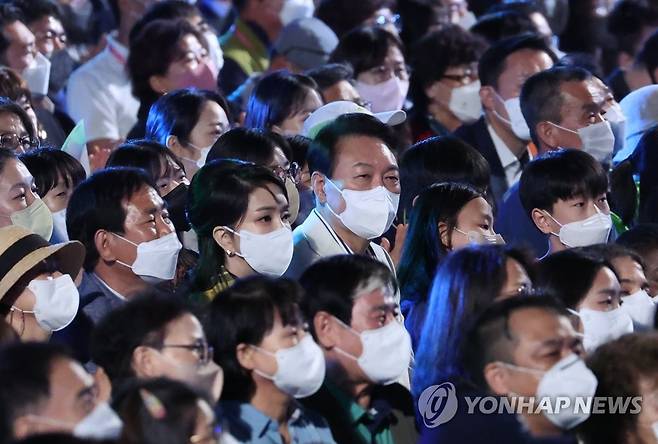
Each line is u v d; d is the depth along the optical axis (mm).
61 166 14859
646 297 13820
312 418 11680
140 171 13539
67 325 12789
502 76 19047
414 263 13961
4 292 12180
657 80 21719
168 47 19188
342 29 22812
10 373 9188
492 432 11062
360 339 11844
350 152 14188
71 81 20719
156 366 10562
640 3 23906
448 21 23906
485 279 11977
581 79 17953
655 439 11344
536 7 24594
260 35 22328
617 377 11359
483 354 11094
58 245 12445
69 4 23672
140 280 13445
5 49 19422
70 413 9219
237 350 11164
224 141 15273
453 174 15297
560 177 15328
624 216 17250
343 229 14391
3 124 15961
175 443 9289
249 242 13297
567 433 11227
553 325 11008
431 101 20500
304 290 11758
